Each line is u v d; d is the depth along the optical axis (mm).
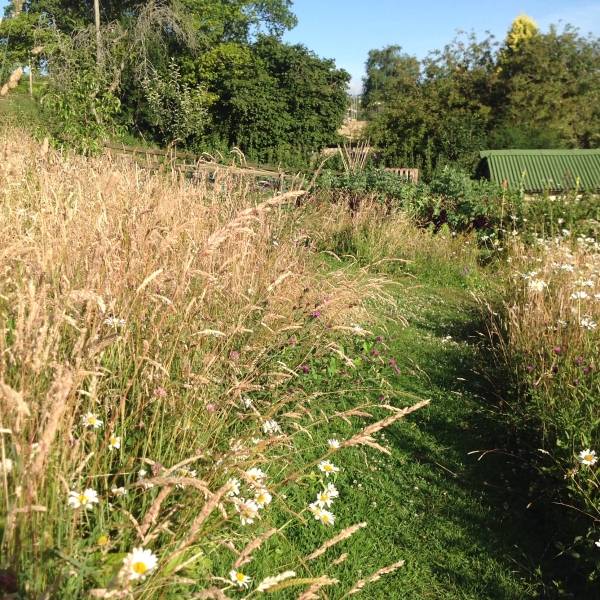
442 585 2967
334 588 2760
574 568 3066
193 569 2305
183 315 2773
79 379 1874
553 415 3824
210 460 2453
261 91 27719
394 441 4219
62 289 2355
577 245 8672
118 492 2150
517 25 45125
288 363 3906
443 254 10320
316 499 3340
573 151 15750
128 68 21109
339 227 10141
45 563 1664
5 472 1614
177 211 4031
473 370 5488
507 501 3664
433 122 26078
